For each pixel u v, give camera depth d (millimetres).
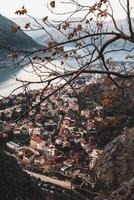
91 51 4102
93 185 32344
